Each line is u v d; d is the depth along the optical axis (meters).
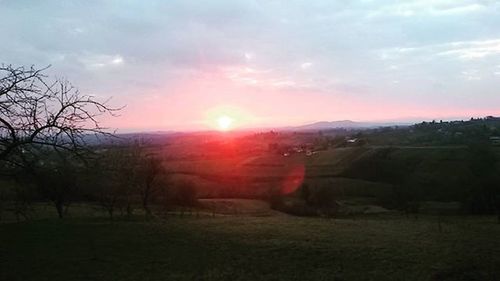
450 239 32.53
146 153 58.19
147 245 29.81
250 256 26.42
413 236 34.31
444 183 101.56
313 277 21.56
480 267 23.14
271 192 94.69
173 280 21.02
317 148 182.62
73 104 15.05
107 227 37.97
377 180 115.75
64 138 14.91
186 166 135.12
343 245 29.64
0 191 17.75
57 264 23.91
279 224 42.50
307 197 94.62
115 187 49.34
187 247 29.20
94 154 16.05
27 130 14.45
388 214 76.12
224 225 40.88
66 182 19.89
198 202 78.38
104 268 23.27
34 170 15.16
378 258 25.56
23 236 32.53
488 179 83.25
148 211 55.69
